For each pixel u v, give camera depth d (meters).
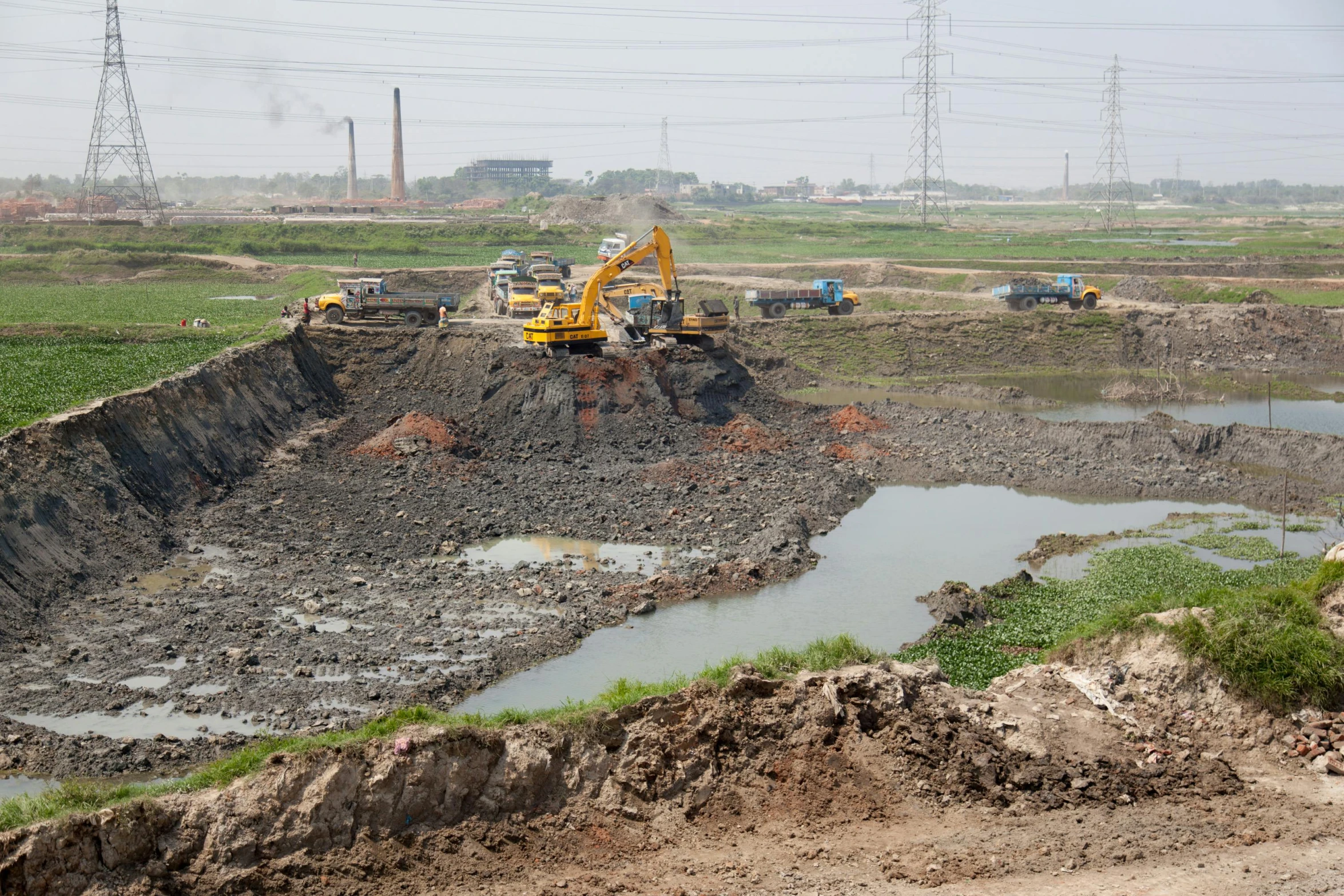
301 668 33.91
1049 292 104.12
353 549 45.84
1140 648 26.78
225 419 57.62
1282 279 126.88
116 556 41.97
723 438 65.69
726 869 20.38
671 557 46.91
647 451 63.12
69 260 139.12
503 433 64.56
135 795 20.77
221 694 32.25
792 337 97.81
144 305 102.62
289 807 20.55
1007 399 83.75
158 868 19.61
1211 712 25.22
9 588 36.22
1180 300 116.50
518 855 20.86
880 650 37.38
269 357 67.44
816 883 19.75
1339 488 58.56
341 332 76.88
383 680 33.59
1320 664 24.94
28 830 18.97
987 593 43.03
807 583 44.88
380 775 20.98
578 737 22.62
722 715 23.41
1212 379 90.56
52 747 28.89
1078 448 65.69
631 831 21.67
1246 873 19.62
